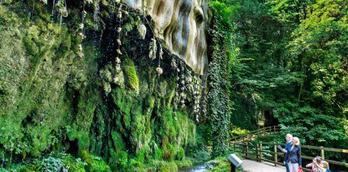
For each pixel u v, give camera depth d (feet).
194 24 36.58
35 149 18.56
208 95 48.65
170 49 29.76
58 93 19.92
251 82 79.51
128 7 20.99
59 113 20.58
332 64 70.64
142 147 27.58
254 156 56.18
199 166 38.70
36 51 16.53
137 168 25.71
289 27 84.53
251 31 90.33
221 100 51.26
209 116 49.14
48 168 18.22
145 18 23.15
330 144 71.26
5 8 14.56
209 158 45.37
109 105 24.62
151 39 24.82
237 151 57.11
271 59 88.94
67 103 21.31
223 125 50.78
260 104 84.07
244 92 84.53
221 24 51.24
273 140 72.38
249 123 91.15
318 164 27.66
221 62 51.96
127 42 24.30
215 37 47.44
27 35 15.83
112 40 22.85
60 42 18.28
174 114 36.37
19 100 16.79
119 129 25.59
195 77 40.32
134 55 26.13
